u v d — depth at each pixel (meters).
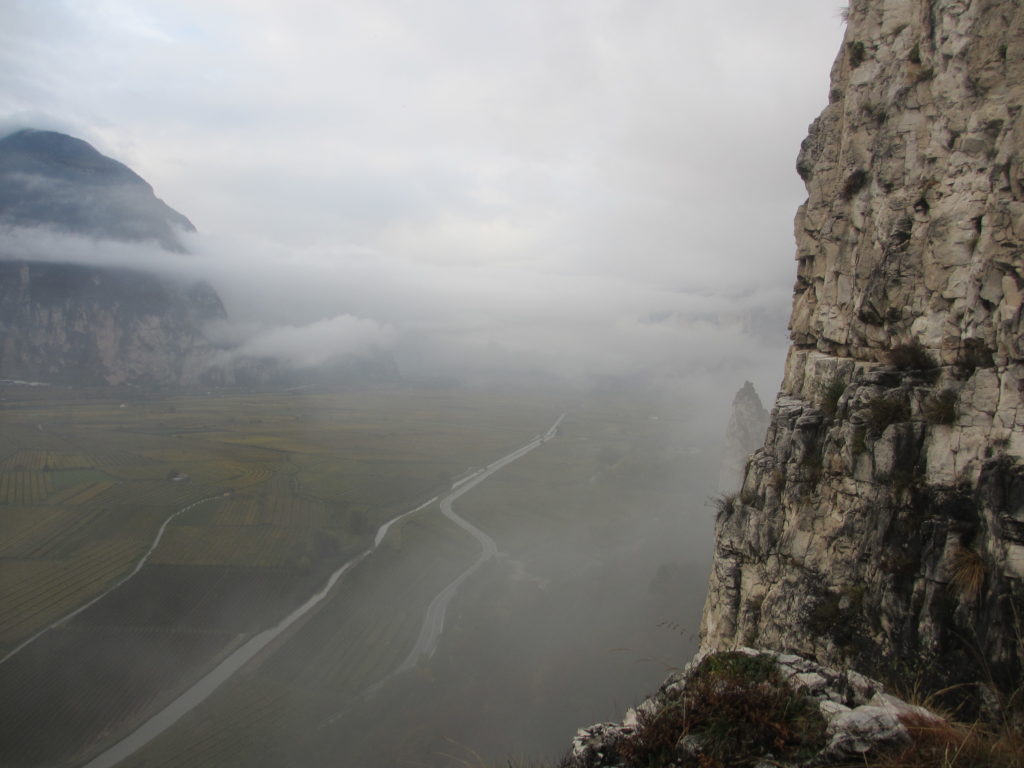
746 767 9.68
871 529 17.09
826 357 21.72
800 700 10.50
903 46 20.05
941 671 14.21
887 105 20.12
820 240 24.03
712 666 11.90
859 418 18.17
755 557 22.09
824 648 17.53
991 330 15.27
